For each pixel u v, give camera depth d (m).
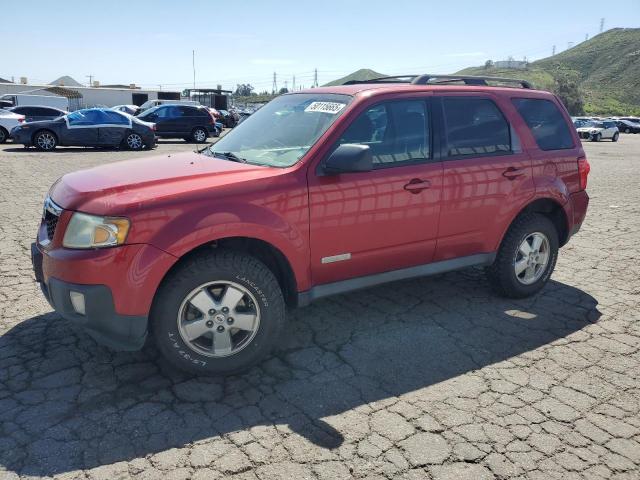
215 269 3.12
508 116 4.44
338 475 2.50
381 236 3.75
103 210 2.95
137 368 3.42
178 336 3.13
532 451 2.69
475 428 2.87
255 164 3.65
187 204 3.06
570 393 3.23
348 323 4.17
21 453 2.60
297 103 4.19
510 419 2.95
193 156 4.07
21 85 47.44
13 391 3.12
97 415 2.92
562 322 4.26
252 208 3.20
